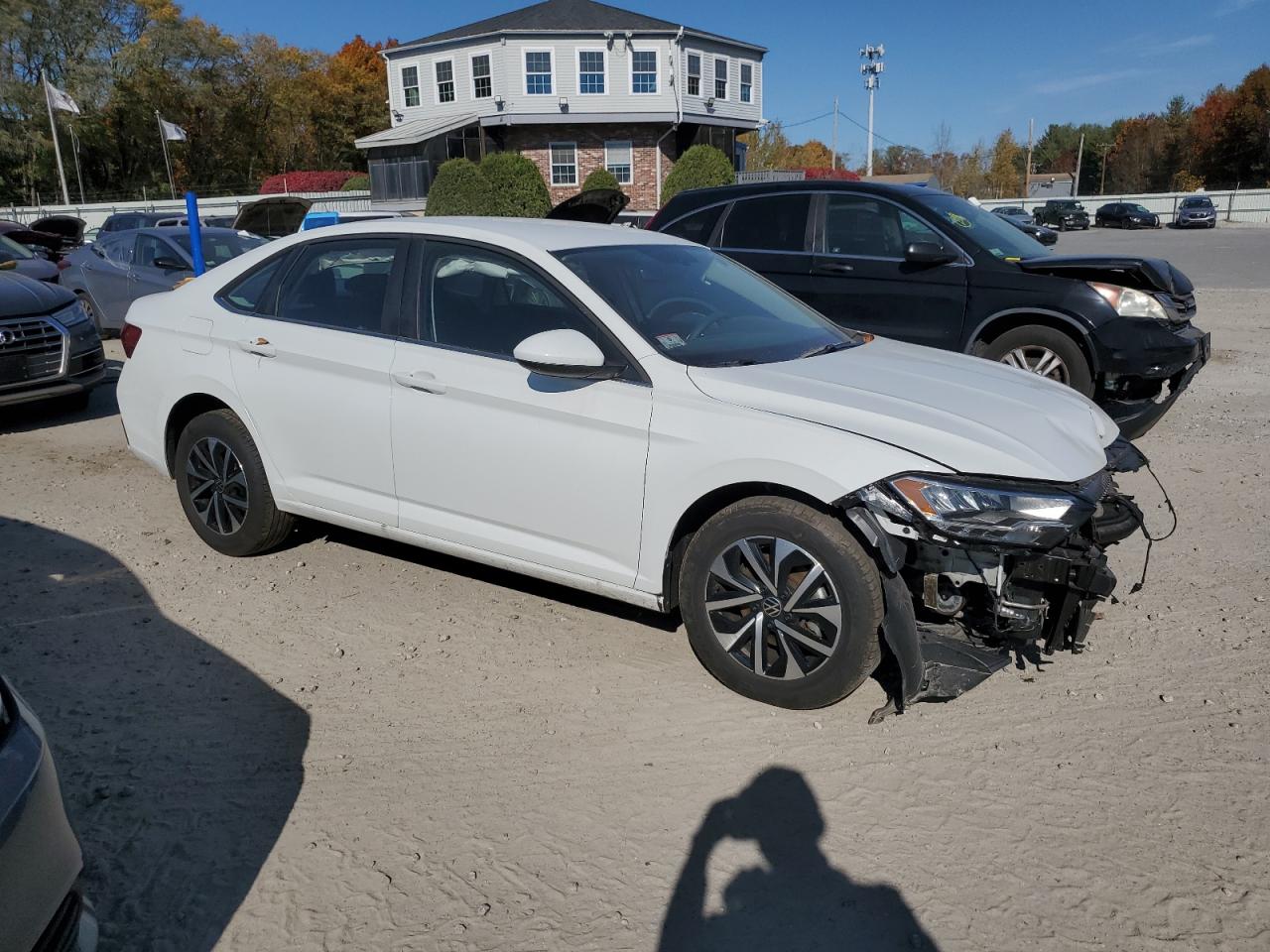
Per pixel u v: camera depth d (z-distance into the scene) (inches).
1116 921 97.9
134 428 200.5
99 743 130.0
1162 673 146.9
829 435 127.6
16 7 1988.2
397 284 166.1
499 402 149.8
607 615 169.8
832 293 285.4
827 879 104.7
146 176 2313.0
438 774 124.1
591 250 161.8
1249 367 395.9
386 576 186.5
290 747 130.0
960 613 142.6
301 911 100.3
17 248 448.1
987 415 135.7
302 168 2645.2
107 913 99.5
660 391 138.8
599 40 1533.0
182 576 185.8
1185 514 216.1
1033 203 2292.1
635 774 123.7
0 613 169.2
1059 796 118.0
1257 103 2824.8
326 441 171.0
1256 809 114.9
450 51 1572.3
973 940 96.0
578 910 100.6
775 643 135.4
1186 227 1824.6
